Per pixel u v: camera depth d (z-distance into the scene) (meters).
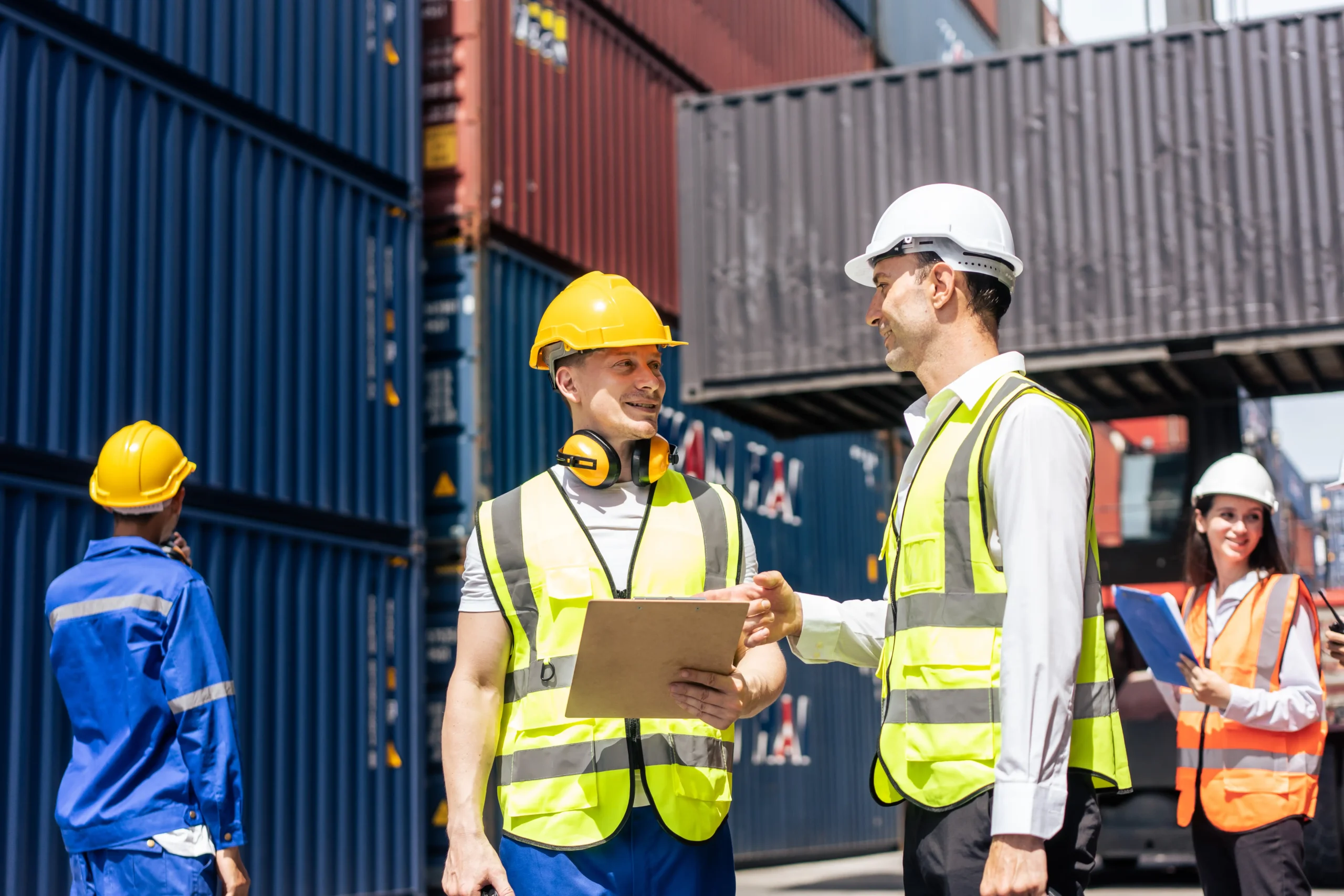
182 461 3.78
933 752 2.51
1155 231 10.35
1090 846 2.45
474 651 2.89
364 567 8.73
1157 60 10.48
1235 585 4.35
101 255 7.07
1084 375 10.77
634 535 2.90
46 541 6.53
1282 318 9.98
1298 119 10.12
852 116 11.15
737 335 11.21
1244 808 3.99
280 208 8.46
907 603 2.62
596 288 2.98
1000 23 12.22
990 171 10.77
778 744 13.38
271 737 7.75
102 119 7.17
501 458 10.24
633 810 2.76
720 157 11.42
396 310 9.42
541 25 11.22
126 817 3.39
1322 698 4.06
